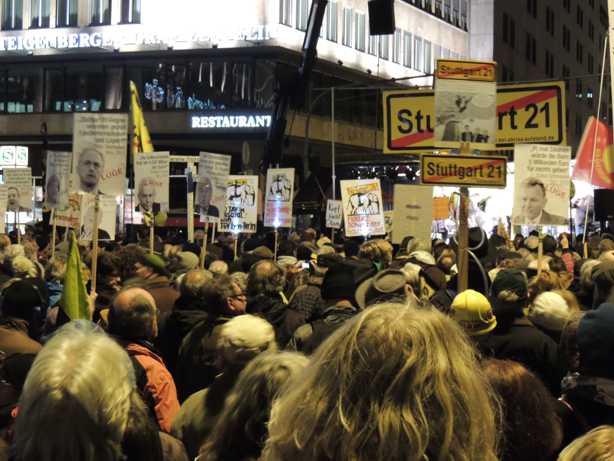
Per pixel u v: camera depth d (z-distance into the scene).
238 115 45.56
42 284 8.75
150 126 46.91
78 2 48.91
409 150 8.70
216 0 46.59
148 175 13.30
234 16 46.41
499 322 6.28
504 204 28.61
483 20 68.56
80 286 7.12
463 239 7.49
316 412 2.27
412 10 59.69
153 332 5.83
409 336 2.27
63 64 48.69
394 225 15.19
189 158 18.81
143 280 8.46
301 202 30.80
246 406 3.64
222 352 4.90
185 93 46.72
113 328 5.74
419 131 8.66
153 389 5.44
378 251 10.26
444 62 7.52
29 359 4.62
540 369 6.16
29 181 17.52
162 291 8.35
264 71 45.62
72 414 3.03
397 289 6.86
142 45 47.56
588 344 4.45
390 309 2.37
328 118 50.78
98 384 3.10
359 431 2.21
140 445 3.34
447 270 9.95
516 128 9.00
